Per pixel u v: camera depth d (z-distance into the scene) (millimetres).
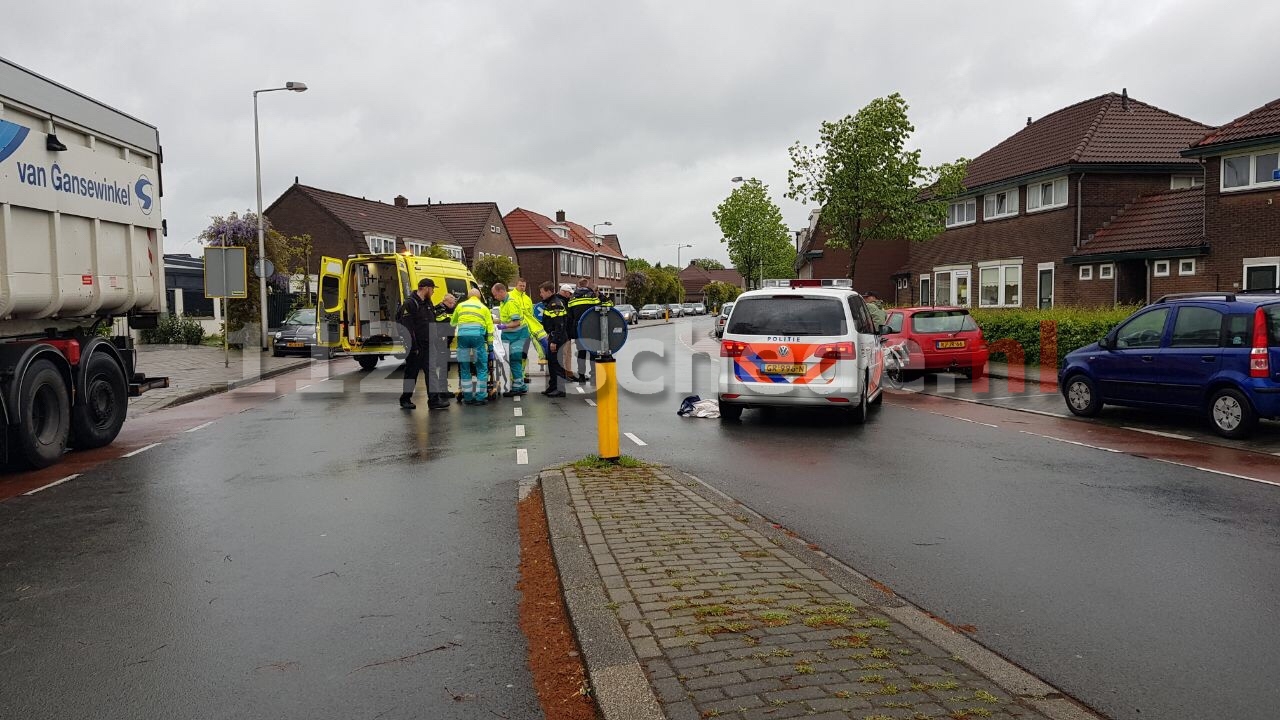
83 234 9742
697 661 3637
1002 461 8875
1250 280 22391
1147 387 11250
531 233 73625
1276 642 4180
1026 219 30672
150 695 3693
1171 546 5801
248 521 6543
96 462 9094
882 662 3633
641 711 3193
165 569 5395
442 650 4121
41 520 6637
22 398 8328
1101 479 7977
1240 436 10102
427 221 59719
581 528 5844
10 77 8336
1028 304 30656
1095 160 27719
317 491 7543
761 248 54031
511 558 5562
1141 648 4113
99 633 4379
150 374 19047
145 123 11227
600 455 8172
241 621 4523
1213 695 3629
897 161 26312
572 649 4109
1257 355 9898
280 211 49312
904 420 12008
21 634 4379
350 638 4285
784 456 9172
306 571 5336
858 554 5625
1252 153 22203
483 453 9320
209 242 29453
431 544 5891
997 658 3705
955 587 4988
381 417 12375
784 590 4559
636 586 4613
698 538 5574
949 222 36312
